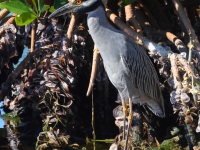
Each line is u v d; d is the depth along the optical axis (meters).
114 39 12.46
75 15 13.47
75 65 13.73
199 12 14.92
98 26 12.42
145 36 13.66
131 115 12.81
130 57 12.56
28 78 13.98
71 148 12.96
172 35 13.09
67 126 13.70
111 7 13.77
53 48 13.71
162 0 14.20
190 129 12.57
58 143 12.88
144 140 13.20
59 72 13.56
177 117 13.66
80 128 13.99
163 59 12.57
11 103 14.29
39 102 13.82
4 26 14.29
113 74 12.81
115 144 12.79
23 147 13.03
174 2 13.25
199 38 14.22
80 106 14.20
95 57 13.05
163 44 13.36
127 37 12.57
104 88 14.17
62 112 13.60
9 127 14.00
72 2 12.33
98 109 14.32
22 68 14.05
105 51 12.59
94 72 13.08
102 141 13.54
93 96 14.27
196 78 11.93
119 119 13.34
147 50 13.95
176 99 11.96
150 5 13.88
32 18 12.81
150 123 13.51
